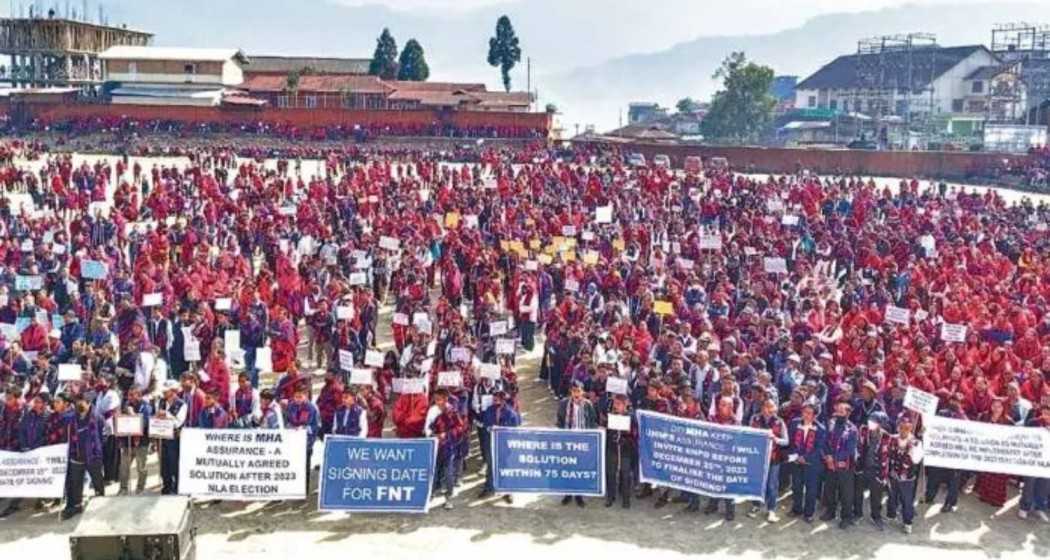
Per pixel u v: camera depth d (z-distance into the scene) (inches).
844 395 689.6
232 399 749.9
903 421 662.5
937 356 824.9
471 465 762.8
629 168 2625.5
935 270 1171.9
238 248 1294.3
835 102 5226.4
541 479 686.5
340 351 806.5
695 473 675.4
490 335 876.0
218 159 2466.8
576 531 654.5
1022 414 697.6
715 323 893.2
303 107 3400.6
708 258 1161.4
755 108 4773.6
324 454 659.4
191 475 659.4
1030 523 678.5
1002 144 3565.5
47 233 1222.3
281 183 1785.2
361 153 2847.0
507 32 5098.4
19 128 3225.9
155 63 3607.3
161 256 1200.8
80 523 498.3
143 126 3275.1
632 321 945.5
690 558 617.0
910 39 4808.1
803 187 1879.9
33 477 646.5
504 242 1213.7
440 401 691.4
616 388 698.2
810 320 924.6
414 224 1360.7
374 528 653.9
